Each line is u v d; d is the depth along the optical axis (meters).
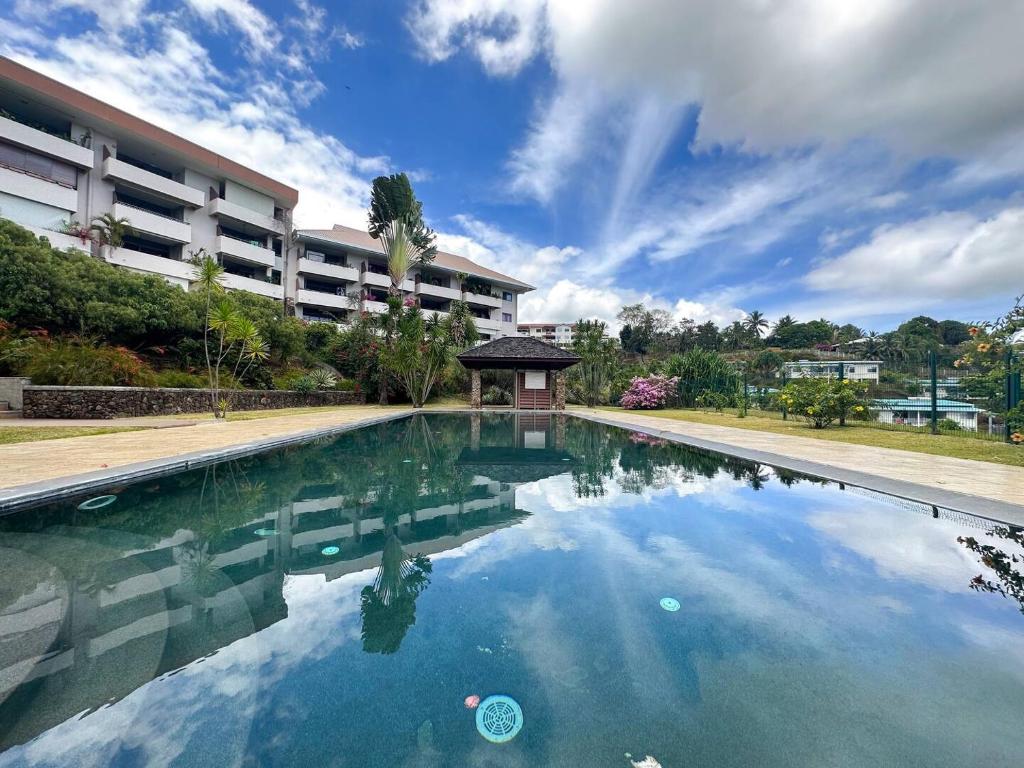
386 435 9.38
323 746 1.30
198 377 15.16
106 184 20.72
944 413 9.08
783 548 2.93
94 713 1.41
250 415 12.70
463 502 4.17
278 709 1.45
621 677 1.62
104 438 7.03
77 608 2.12
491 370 21.92
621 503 4.10
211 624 1.99
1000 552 2.84
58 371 10.84
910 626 1.97
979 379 7.98
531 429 10.98
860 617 2.05
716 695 1.53
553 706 1.48
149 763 1.21
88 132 20.30
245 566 2.67
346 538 3.18
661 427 10.50
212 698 1.49
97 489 4.12
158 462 4.87
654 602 2.20
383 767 1.22
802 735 1.33
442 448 7.72
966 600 2.21
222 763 1.22
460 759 1.26
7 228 13.12
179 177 23.98
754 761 1.24
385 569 2.63
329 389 19.53
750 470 5.66
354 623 2.01
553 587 2.38
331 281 30.91
